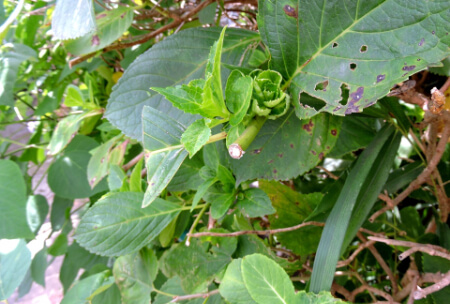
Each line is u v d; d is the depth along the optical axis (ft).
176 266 1.50
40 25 2.56
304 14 1.08
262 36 1.16
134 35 2.28
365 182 1.24
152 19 2.23
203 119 0.99
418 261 1.43
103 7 1.77
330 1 1.03
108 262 2.39
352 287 1.80
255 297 1.06
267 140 1.31
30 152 2.91
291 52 1.13
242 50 1.40
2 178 1.81
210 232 1.36
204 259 1.47
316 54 1.10
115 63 2.67
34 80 2.89
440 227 1.52
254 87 1.05
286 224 1.57
